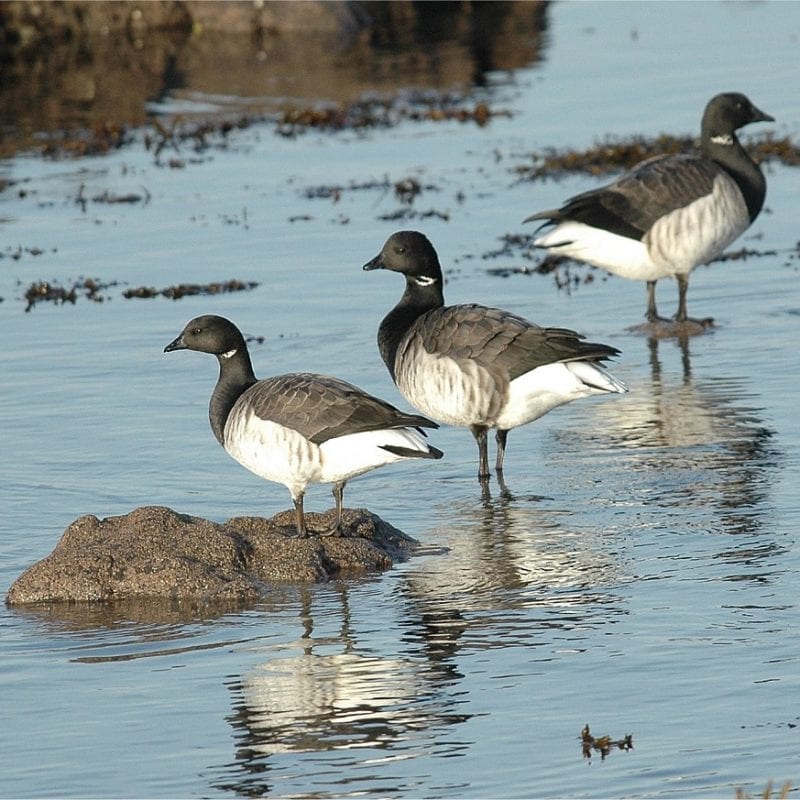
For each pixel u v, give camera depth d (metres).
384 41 42.94
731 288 22.81
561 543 13.86
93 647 11.91
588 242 20.91
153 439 17.11
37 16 43.75
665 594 12.45
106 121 34.62
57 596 12.90
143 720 10.59
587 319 21.61
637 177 20.94
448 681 10.98
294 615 12.46
